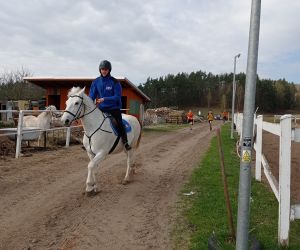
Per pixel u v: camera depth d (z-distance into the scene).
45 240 5.75
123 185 9.38
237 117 27.62
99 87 8.73
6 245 5.54
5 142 14.19
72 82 29.12
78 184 9.32
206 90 129.12
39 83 29.92
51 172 10.61
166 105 120.81
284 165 5.32
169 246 5.54
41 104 33.41
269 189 8.95
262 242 5.42
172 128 38.22
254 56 4.28
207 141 22.52
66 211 7.18
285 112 110.06
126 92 29.58
